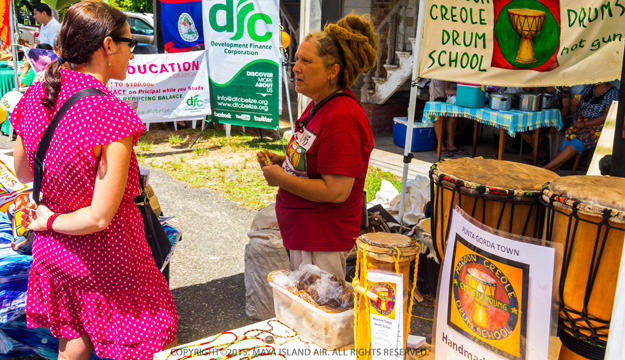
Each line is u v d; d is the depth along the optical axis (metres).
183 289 3.96
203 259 4.48
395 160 7.71
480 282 1.59
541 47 3.70
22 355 2.91
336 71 2.31
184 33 8.42
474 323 1.63
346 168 2.24
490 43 3.79
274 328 2.25
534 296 1.47
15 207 2.93
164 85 8.02
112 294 2.17
